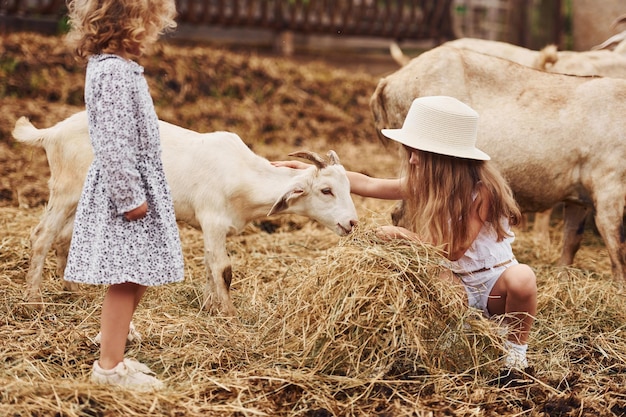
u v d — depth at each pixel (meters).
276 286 4.47
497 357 3.53
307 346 3.46
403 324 3.38
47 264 4.71
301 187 4.05
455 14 13.16
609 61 6.05
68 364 3.43
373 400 3.21
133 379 3.18
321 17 11.60
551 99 4.96
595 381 3.56
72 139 4.11
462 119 3.67
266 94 9.63
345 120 9.62
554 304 4.33
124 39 3.07
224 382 3.27
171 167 4.16
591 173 4.91
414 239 3.62
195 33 11.88
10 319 3.91
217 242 4.16
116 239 3.07
